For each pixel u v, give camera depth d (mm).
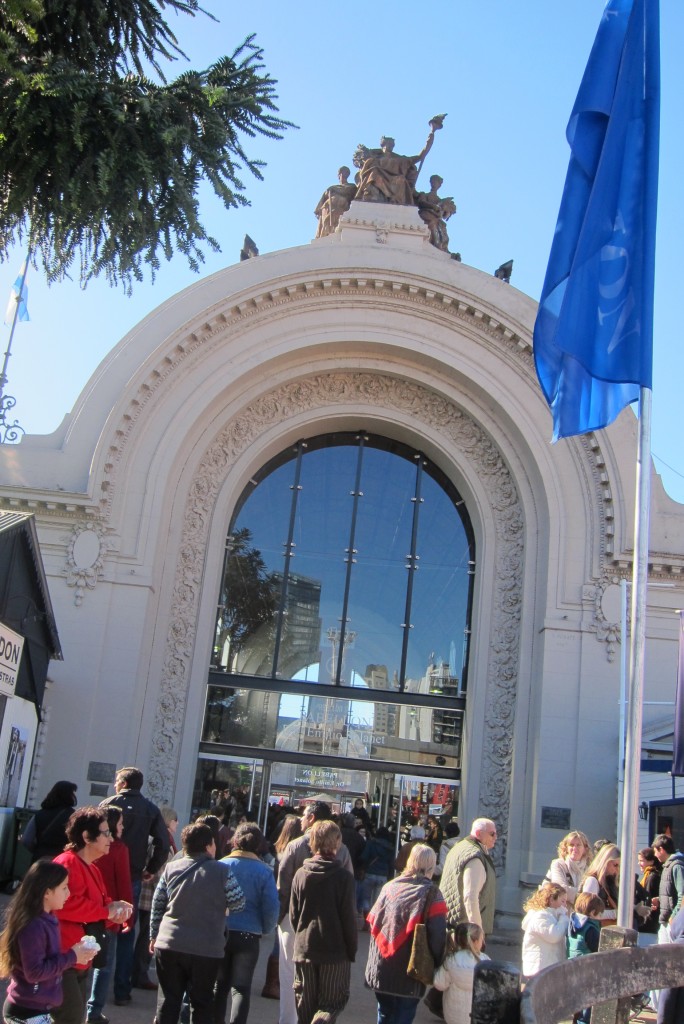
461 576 31344
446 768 29875
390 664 30641
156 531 28516
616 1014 6496
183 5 16500
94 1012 10430
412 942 9586
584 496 28812
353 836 22344
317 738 29984
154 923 9227
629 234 11914
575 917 11094
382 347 30625
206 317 29516
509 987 4660
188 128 15023
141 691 28344
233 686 30172
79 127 14383
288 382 31203
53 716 26922
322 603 30984
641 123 12195
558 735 27344
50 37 16000
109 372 29641
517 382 30000
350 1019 13445
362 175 32500
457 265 30359
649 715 27078
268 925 10133
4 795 19125
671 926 11891
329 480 32031
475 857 11320
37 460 28891
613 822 26672
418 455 32250
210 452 30625
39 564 21594
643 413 11273
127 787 12602
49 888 7199
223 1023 9969
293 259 30266
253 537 31344
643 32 12406
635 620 10508
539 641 28609
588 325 11719
